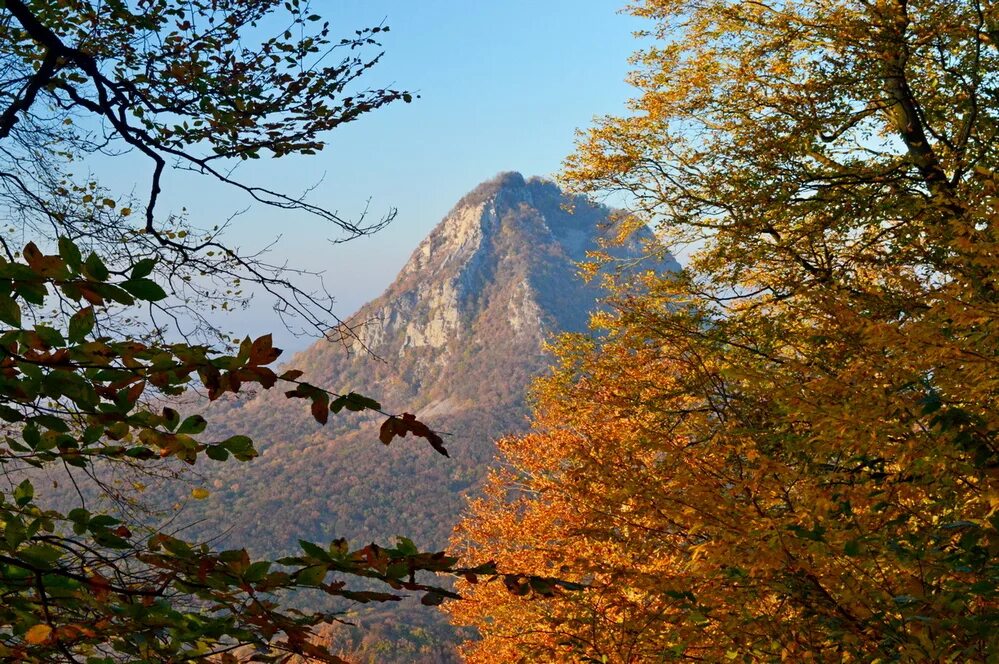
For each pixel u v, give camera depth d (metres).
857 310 5.04
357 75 4.60
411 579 1.68
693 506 4.17
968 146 6.45
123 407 1.56
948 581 3.25
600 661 4.14
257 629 1.68
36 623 1.62
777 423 5.52
